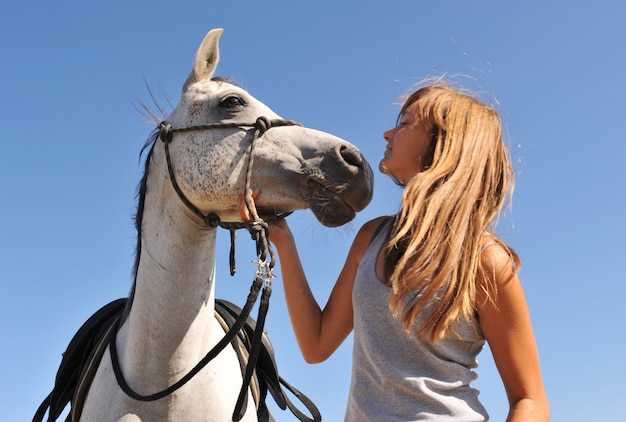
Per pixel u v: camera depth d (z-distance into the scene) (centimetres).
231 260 256
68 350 310
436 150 171
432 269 156
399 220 170
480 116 173
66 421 289
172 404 240
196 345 245
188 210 245
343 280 198
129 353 247
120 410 244
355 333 176
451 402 158
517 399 155
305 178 240
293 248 238
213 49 276
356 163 241
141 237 258
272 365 318
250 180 246
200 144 249
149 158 262
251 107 255
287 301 222
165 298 239
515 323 157
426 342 163
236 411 249
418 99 187
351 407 172
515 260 166
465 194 161
